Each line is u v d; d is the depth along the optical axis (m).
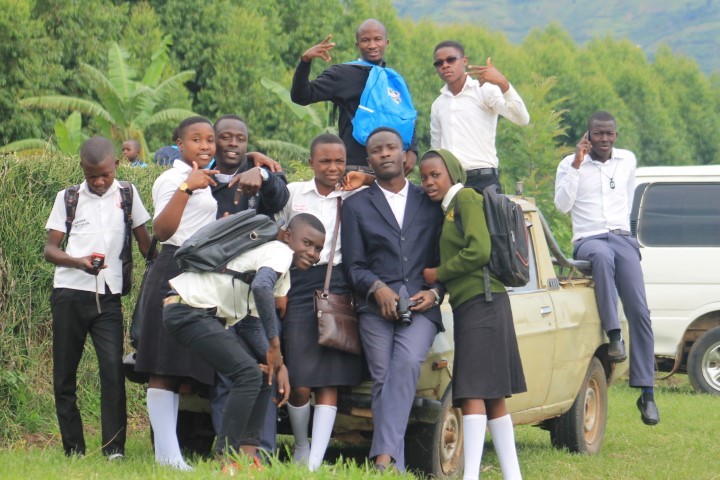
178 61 41.03
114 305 8.49
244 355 7.61
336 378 8.07
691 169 16.83
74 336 8.44
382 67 9.55
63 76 33.16
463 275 8.16
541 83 31.92
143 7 39.25
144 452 9.21
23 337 10.35
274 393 8.11
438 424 8.54
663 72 93.69
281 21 47.62
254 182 8.05
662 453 11.13
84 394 10.87
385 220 8.41
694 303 16.45
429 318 8.23
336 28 50.84
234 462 7.32
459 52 10.34
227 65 41.06
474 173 10.30
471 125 10.30
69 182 10.71
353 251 8.35
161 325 8.17
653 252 16.62
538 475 9.55
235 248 7.59
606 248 11.17
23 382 10.16
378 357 8.05
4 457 8.20
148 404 8.30
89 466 7.74
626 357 11.19
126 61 32.22
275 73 42.84
